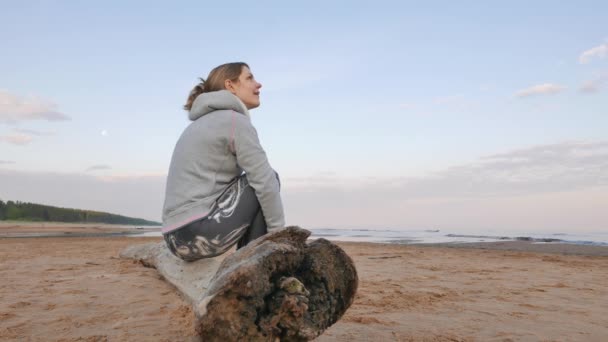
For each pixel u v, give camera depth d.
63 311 2.68
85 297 3.10
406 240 16.59
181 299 3.01
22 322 2.42
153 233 23.28
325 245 1.51
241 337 1.28
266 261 1.33
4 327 2.31
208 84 2.58
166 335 2.17
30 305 2.84
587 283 4.41
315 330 1.40
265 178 2.18
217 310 1.27
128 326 2.34
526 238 18.98
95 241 11.74
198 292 2.60
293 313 1.33
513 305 3.19
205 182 2.15
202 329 1.28
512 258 7.35
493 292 3.75
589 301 3.41
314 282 1.47
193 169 2.15
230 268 1.38
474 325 2.55
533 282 4.42
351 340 2.16
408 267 5.71
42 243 10.52
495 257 7.55
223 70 2.56
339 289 1.51
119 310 2.71
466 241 15.27
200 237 2.10
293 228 1.52
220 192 2.19
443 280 4.46
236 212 2.15
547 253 8.72
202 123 2.21
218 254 2.23
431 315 2.80
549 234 26.06
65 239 13.14
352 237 20.81
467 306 3.12
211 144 2.14
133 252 5.88
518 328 2.50
